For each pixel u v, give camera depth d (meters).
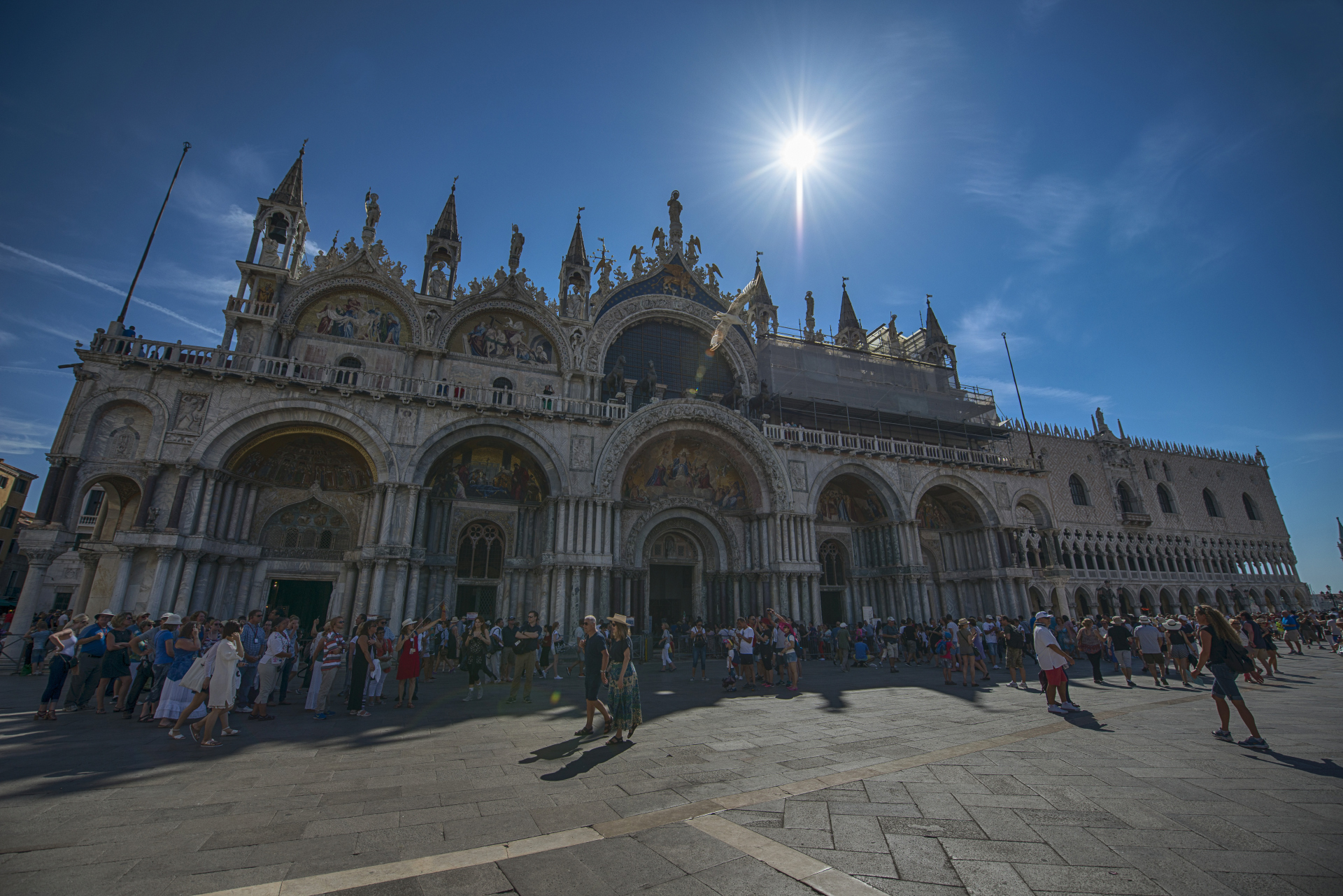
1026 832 6.02
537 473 32.66
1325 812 6.49
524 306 36.34
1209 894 4.67
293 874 5.15
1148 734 10.88
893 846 5.68
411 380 30.41
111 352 25.64
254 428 26.75
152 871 5.21
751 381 42.06
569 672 24.25
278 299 31.23
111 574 25.28
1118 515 57.69
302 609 29.02
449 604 30.58
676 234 43.31
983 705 15.04
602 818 6.59
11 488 51.78
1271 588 64.56
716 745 10.47
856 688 19.00
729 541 36.34
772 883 4.93
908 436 46.94
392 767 9.05
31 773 8.63
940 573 43.38
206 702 11.28
